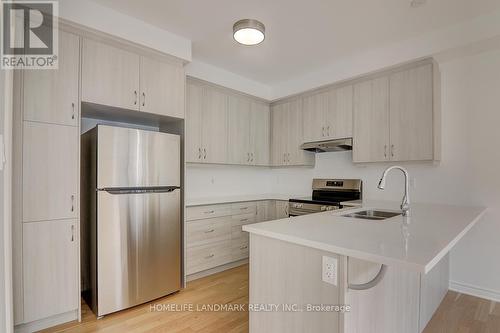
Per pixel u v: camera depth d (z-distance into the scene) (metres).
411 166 2.94
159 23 2.40
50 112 1.97
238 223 3.42
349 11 2.19
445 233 1.34
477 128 2.53
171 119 2.78
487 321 2.10
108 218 2.15
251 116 3.93
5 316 1.36
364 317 1.22
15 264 1.82
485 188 2.49
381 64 2.85
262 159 4.08
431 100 2.56
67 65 2.05
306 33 2.55
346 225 1.55
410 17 2.27
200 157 3.26
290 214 3.51
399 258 0.94
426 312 2.03
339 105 3.32
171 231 2.56
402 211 1.91
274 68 3.43
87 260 2.35
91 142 2.24
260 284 1.46
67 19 1.98
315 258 1.21
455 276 2.66
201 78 3.23
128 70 2.37
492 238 2.46
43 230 1.93
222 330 1.97
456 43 2.38
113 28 2.19
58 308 1.99
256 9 2.17
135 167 2.30
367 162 3.03
